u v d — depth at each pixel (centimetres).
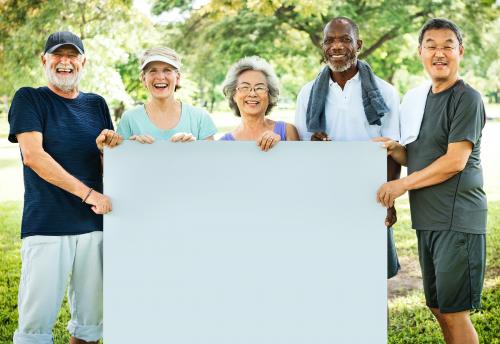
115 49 814
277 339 276
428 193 284
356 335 276
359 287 274
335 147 270
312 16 853
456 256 280
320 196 271
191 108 305
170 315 275
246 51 882
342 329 276
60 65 280
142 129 296
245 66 302
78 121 285
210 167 271
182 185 271
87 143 285
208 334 276
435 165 273
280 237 273
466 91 273
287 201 272
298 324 275
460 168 272
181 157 270
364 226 272
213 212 272
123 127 299
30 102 276
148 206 272
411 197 294
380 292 274
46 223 277
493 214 647
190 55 907
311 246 273
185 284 274
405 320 420
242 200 271
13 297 474
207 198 271
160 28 912
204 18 902
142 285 274
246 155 270
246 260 273
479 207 282
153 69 293
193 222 272
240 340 276
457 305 283
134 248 273
